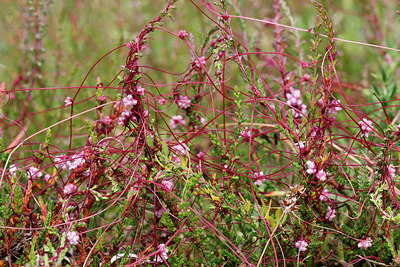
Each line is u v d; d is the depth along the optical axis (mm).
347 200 526
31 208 509
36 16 731
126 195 526
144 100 525
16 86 739
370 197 522
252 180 541
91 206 512
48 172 573
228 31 544
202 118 575
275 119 539
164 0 546
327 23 500
